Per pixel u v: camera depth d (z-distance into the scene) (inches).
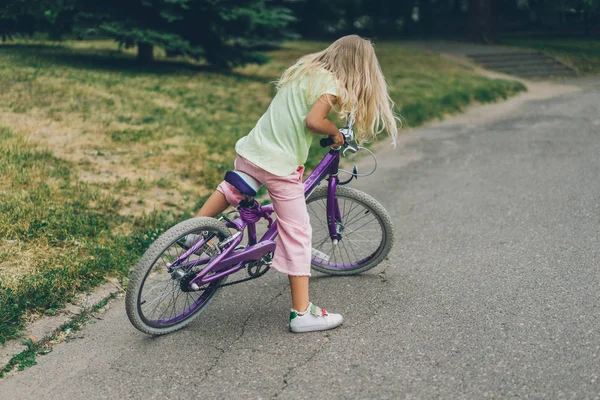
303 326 151.1
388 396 123.7
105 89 453.1
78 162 293.1
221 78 568.7
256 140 149.3
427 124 483.5
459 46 965.8
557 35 1192.8
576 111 510.3
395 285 177.8
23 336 150.2
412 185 295.7
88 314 164.7
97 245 202.7
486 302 163.0
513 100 608.1
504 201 261.3
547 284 171.9
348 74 147.2
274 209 154.9
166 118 399.2
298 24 1184.2
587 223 224.4
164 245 145.1
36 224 208.2
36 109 376.2
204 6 551.8
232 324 158.9
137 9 547.5
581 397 119.2
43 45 669.9
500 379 126.9
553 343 139.5
